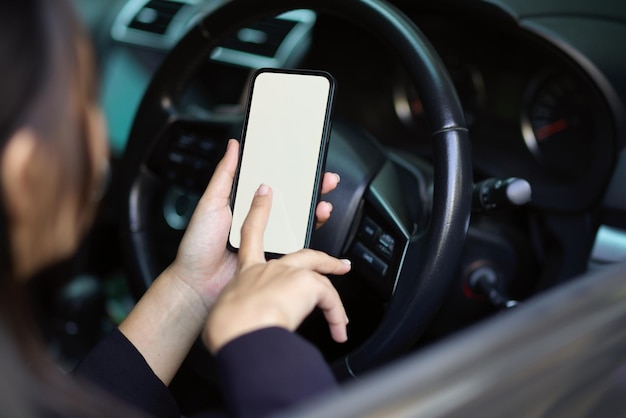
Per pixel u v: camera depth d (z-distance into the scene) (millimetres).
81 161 333
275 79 674
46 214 332
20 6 313
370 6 796
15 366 309
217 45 950
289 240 648
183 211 1314
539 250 1138
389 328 746
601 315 399
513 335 354
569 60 1069
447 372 321
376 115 1384
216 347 427
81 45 331
